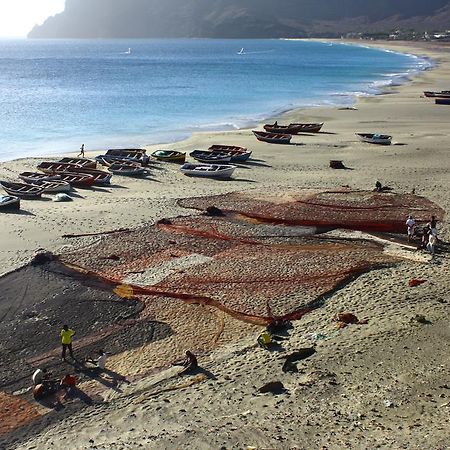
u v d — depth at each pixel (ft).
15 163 177.17
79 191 150.41
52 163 170.71
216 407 60.39
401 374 61.82
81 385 68.74
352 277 93.15
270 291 89.61
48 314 84.64
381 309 80.28
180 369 70.44
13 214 128.57
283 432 52.47
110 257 102.83
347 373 63.62
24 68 609.01
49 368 72.33
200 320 82.28
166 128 243.81
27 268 98.32
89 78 476.95
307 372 65.00
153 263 100.58
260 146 205.77
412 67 587.68
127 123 253.85
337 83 433.07
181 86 402.93
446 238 110.32
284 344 73.77
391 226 116.67
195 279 94.17
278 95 357.61
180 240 110.73
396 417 53.78
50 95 349.41
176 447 51.37
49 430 60.75
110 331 80.23
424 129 236.43
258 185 152.97
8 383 69.56
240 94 360.07
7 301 88.07
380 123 253.03
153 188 152.46
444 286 86.43
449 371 61.26
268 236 112.88
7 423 62.34
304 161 182.09
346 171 167.43
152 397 64.85
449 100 308.60
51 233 115.55
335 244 108.68
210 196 140.46
